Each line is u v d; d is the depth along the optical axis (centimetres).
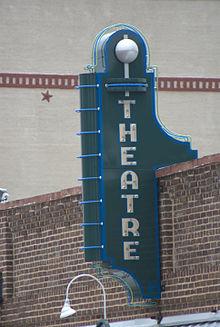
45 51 4275
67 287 3161
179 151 3009
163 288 2991
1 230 3619
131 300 3025
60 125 4272
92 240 2958
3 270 3606
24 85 4259
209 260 2880
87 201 2967
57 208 3403
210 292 2869
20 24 4266
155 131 2998
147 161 2989
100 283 3034
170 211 2992
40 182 4253
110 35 2998
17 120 4253
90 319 3275
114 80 2980
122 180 2969
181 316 2934
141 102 2995
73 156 4272
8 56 4256
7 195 3775
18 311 3569
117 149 2973
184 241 2955
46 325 3459
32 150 4256
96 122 2973
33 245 3516
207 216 2889
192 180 2923
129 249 2962
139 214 2973
